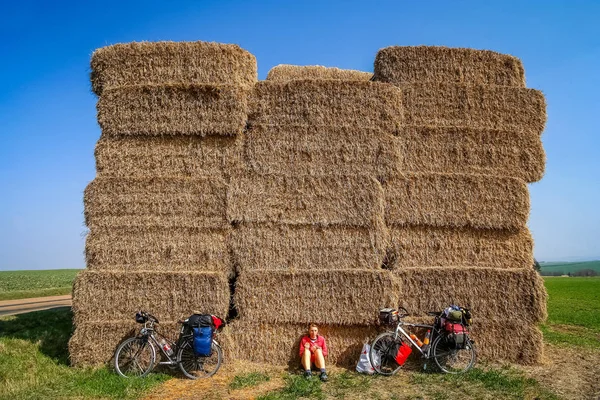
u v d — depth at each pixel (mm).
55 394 6262
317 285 7750
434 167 8375
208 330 7074
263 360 7754
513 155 8539
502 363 7863
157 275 7621
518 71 9086
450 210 8203
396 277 7945
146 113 8016
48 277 46906
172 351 7395
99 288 7637
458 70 8812
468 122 8586
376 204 7961
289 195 7945
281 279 7750
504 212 8312
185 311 7605
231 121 7938
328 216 7926
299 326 7836
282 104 8156
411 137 8352
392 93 8320
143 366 7434
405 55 8703
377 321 7695
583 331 11258
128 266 7785
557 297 22734
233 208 7867
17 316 10070
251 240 7875
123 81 8266
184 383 6883
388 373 7379
